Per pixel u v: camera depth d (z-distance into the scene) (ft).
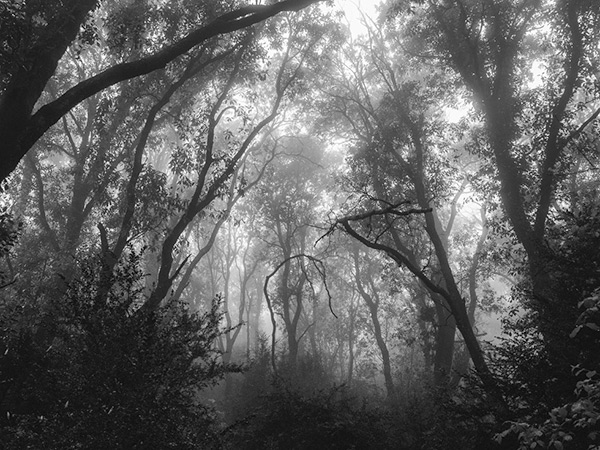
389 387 85.56
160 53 29.07
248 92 71.26
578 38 55.01
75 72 80.18
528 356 28.55
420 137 71.31
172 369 23.45
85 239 75.61
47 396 21.42
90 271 24.91
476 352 51.37
